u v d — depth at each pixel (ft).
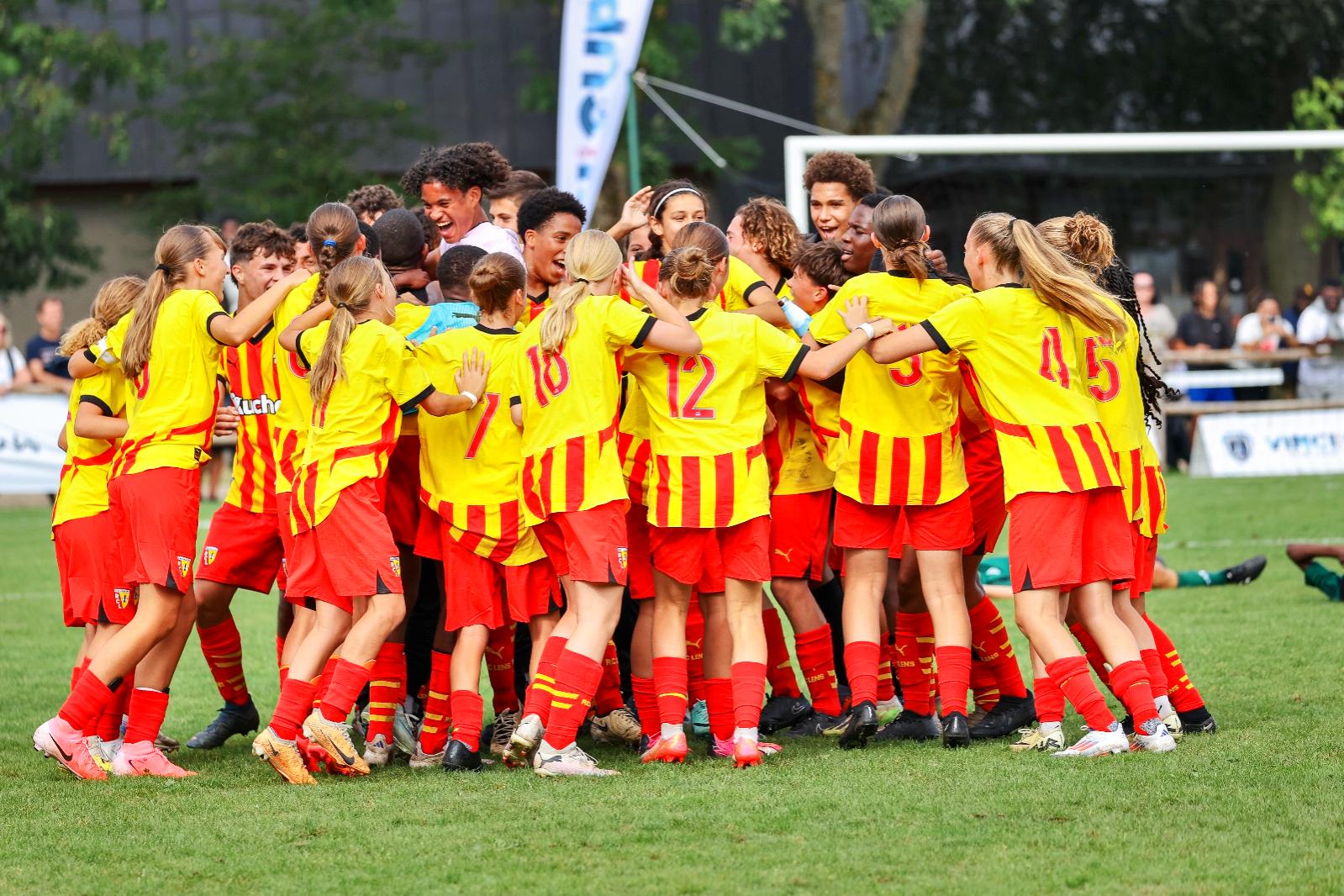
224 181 195.72
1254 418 156.25
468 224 69.15
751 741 53.62
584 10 148.97
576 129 150.20
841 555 63.52
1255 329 161.48
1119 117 203.21
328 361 53.57
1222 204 174.81
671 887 39.83
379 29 208.44
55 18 204.03
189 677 77.15
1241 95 201.36
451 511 55.52
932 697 59.21
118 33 201.67
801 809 46.78
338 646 57.52
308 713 57.26
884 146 128.26
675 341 53.11
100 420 57.82
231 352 59.57
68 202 211.20
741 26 184.85
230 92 192.85
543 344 53.57
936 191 170.09
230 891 40.68
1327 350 157.58
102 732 59.11
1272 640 73.61
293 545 55.06
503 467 55.62
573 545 53.06
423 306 60.13
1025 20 201.46
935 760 53.31
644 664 58.70
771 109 206.90
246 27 207.21
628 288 56.75
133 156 206.59
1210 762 50.55
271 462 59.77
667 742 55.42
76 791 52.42
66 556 59.93
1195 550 109.09
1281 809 44.93
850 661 56.34
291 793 51.44
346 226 57.21
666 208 62.28
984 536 59.57
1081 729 59.36
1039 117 204.03
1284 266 176.35
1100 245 57.06
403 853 43.42
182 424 55.88
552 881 40.52
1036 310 53.31
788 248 62.75
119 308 59.26
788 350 53.93
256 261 61.26
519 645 65.10
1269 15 187.73
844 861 41.55
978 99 204.54
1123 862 40.75
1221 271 176.04
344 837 45.32
